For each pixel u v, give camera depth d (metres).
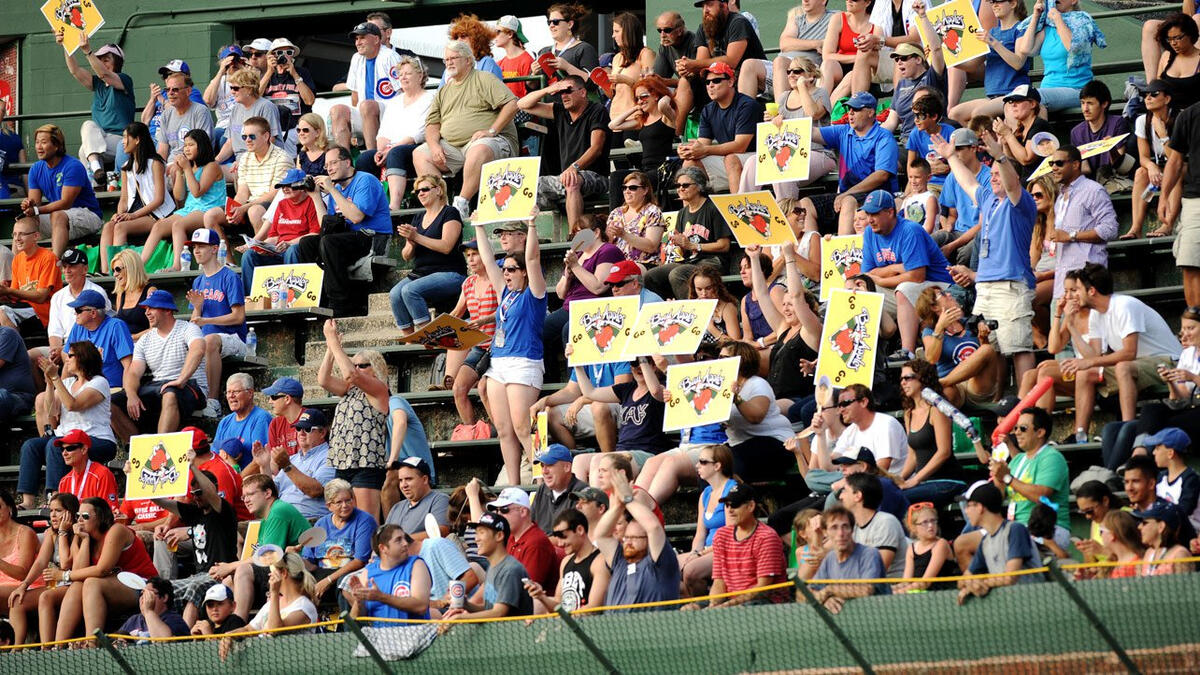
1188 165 50.19
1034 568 36.78
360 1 83.31
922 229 52.03
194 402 58.25
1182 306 52.50
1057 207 49.78
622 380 50.66
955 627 33.88
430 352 59.69
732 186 61.47
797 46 69.62
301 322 62.44
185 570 52.81
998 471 40.38
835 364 47.22
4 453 60.59
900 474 44.25
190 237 68.62
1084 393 45.78
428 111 68.19
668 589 40.38
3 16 86.19
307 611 44.28
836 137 60.59
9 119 80.12
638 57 69.00
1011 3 63.69
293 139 74.75
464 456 55.47
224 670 41.44
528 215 55.72
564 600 41.81
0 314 64.62
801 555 40.91
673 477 47.16
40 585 50.44
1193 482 40.47
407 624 39.53
